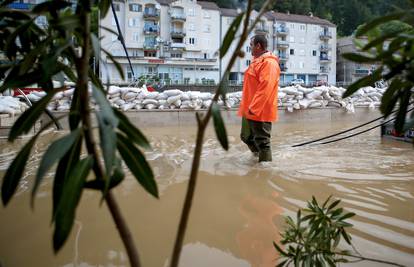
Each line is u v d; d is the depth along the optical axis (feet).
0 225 7.07
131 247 2.58
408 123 3.11
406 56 2.76
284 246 6.03
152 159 13.85
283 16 160.86
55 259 5.71
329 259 4.12
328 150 16.01
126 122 2.77
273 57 12.82
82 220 7.31
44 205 8.25
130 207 8.14
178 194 9.15
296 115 30.17
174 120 27.45
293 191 9.43
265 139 12.94
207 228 6.91
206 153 15.10
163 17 147.23
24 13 3.04
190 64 148.66
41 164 2.23
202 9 150.71
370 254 5.66
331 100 31.09
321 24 162.71
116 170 2.57
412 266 5.24
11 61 3.40
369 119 32.42
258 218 7.43
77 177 2.31
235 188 9.73
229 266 5.43
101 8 3.28
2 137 18.98
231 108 27.91
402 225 6.92
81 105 2.59
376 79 2.94
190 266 5.44
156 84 96.68
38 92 26.76
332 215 4.22
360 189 9.57
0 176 10.97
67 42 2.57
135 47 143.84
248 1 2.58
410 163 13.00
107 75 2.87
